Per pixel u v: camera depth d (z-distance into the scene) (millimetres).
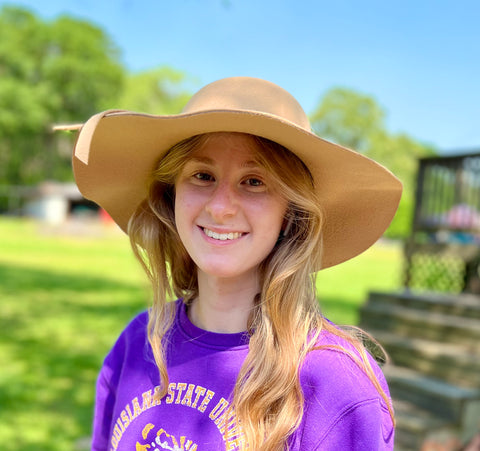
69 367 6078
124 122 1249
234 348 1259
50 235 30234
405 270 7059
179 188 1311
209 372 1250
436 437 4098
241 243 1242
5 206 51969
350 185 1317
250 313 1315
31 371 5836
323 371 1150
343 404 1110
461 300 5652
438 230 6668
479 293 6758
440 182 6719
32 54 53656
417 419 4180
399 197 1313
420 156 6855
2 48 50844
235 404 1178
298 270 1249
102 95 54531
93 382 5609
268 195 1242
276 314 1210
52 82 52500
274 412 1156
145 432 1247
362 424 1096
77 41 53719
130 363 1391
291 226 1322
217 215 1219
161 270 1476
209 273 1259
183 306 1416
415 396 4523
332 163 1248
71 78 53188
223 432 1174
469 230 6324
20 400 4938
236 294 1331
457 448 4148
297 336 1188
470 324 5023
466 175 6406
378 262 24844
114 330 8078
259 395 1153
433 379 4730
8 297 10398
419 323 5359
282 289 1237
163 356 1313
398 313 5590
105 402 1479
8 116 48625
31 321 8375
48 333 7648
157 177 1439
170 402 1253
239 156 1223
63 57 52875
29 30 53125
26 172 53781
